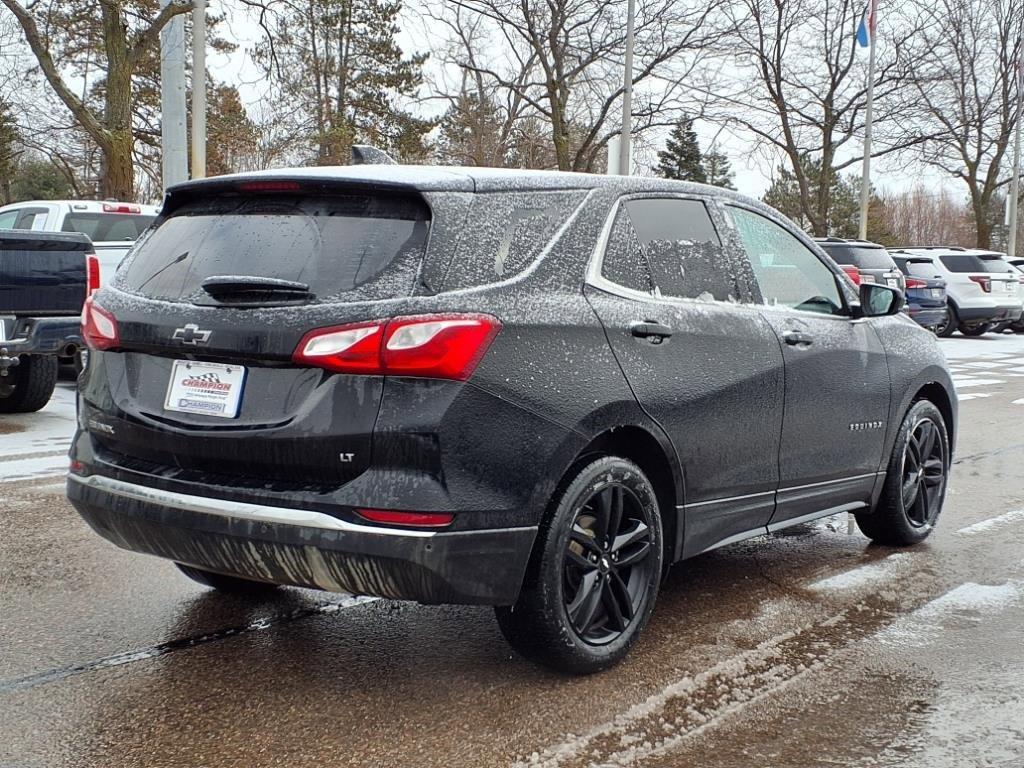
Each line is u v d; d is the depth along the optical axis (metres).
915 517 5.59
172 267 3.65
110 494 3.55
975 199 43.22
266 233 3.52
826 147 38.47
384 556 3.08
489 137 38.03
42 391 9.37
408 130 40.78
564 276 3.58
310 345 3.16
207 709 3.40
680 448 3.89
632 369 3.67
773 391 4.34
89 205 12.92
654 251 4.00
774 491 4.47
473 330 3.19
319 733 3.24
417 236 3.30
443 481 3.12
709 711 3.43
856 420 4.93
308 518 3.12
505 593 3.29
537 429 3.31
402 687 3.59
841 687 3.65
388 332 3.12
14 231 8.44
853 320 5.06
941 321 22.02
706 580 4.93
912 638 4.16
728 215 4.47
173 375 3.48
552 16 31.42
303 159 38.00
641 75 31.58
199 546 3.35
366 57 39.81
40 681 3.61
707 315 4.10
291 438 3.17
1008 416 10.84
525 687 3.59
